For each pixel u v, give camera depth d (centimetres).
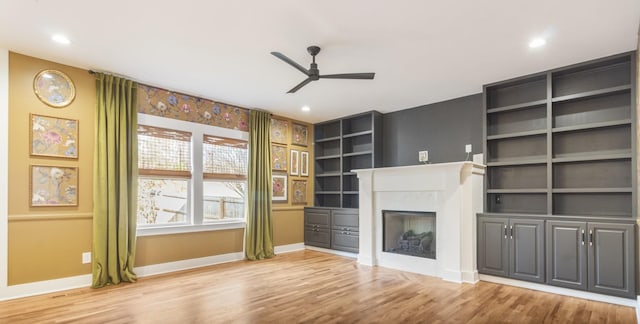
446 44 332
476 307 326
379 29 302
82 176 391
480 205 443
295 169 657
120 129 416
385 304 335
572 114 399
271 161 602
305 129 685
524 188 432
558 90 407
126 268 412
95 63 382
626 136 365
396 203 498
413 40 323
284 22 290
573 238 355
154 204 466
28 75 360
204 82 446
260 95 504
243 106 568
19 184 351
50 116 373
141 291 374
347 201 650
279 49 344
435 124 542
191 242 495
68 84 386
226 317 300
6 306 323
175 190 488
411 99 524
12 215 345
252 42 329
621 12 271
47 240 366
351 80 436
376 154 594
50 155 371
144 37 319
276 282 414
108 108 407
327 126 706
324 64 383
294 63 323
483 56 360
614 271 331
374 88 468
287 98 521
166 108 474
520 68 394
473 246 420
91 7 265
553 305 330
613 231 333
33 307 321
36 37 319
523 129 437
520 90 442
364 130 638
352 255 577
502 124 454
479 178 445
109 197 401
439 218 448
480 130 488
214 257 521
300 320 294
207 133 521
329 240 611
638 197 317
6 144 345
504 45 334
